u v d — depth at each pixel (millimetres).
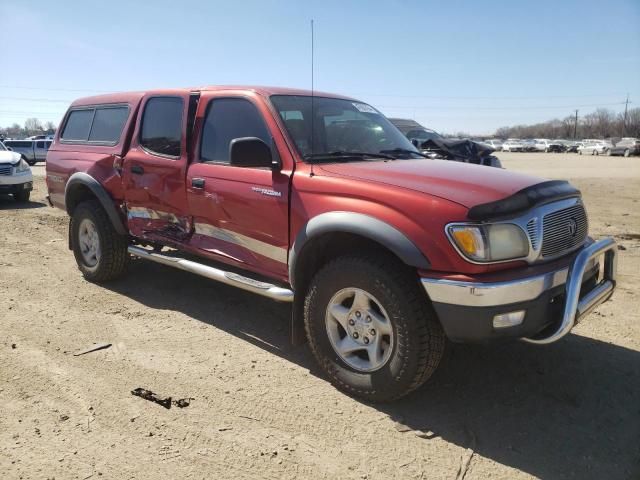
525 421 3205
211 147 4363
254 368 3814
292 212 3652
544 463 2811
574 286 3078
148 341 4234
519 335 2949
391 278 3105
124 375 3670
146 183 4848
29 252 7070
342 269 3320
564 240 3277
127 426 3074
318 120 4172
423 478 2688
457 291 2895
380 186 3250
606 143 52562
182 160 4520
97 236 5449
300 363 3912
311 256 3627
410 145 4695
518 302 2889
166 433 3016
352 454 2869
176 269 6176
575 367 3891
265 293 3830
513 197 3066
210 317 4758
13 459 2760
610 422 3203
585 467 2781
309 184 3559
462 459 2836
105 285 5594
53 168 6051
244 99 4176
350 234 3336
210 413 3229
